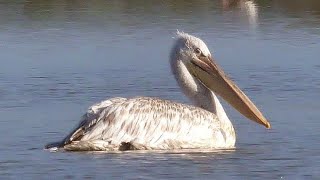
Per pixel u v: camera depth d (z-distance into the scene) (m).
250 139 15.16
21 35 29.36
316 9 36.84
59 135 15.28
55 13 35.25
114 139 13.59
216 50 26.23
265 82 20.83
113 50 26.06
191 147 14.02
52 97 18.97
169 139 13.88
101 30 30.36
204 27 31.34
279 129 15.92
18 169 12.99
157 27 31.22
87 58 24.59
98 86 20.27
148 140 13.74
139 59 24.42
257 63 23.64
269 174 12.88
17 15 34.62
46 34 29.53
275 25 31.95
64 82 20.73
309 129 15.88
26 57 24.77
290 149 14.35
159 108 13.94
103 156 13.45
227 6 37.44
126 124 13.67
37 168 13.02
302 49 26.12
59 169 12.93
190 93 14.84
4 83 20.59
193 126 14.07
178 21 32.94
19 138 15.04
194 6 37.59
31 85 20.33
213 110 14.70
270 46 26.83
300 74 21.80
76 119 16.66
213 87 14.84
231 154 13.96
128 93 19.50
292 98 18.92
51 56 24.94
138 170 12.83
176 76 15.00
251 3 38.66
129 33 29.66
